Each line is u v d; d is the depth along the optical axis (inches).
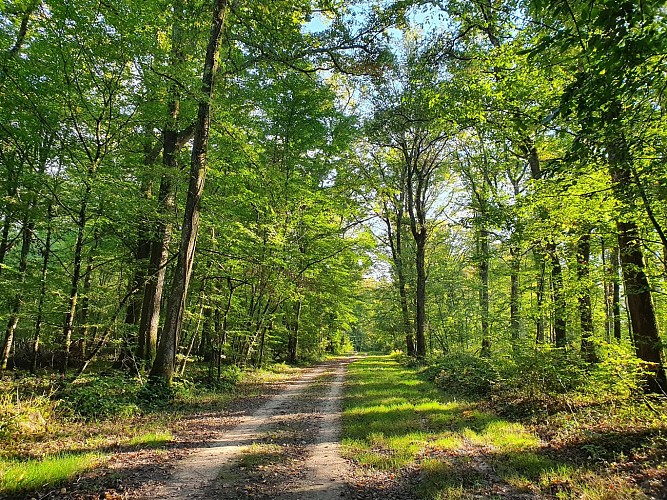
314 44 617.3
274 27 575.2
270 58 617.0
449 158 1047.0
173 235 640.4
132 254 681.0
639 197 310.5
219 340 645.9
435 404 442.3
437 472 229.9
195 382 586.2
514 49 440.5
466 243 1192.2
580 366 407.8
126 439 299.6
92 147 505.4
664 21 176.2
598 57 183.0
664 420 277.9
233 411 433.4
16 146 493.7
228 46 612.7
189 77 500.1
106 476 222.2
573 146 238.8
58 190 444.5
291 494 207.0
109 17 436.5
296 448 291.3
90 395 390.0
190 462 255.3
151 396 445.1
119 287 711.7
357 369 958.4
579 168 315.3
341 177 1029.8
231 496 203.3
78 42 447.2
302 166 924.0
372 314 2126.0
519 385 440.5
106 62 468.4
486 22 545.0
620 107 221.3
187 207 511.5
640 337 347.3
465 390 535.8
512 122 457.7
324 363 1346.0
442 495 200.2
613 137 251.0
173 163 610.5
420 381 671.8
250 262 644.1
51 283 478.9
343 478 229.8
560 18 213.3
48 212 464.4
